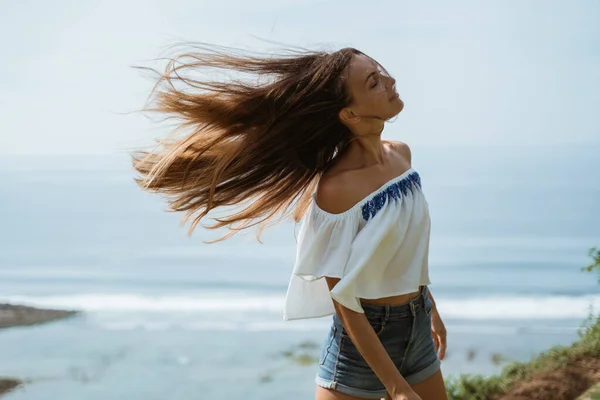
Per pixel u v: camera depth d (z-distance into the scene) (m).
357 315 2.96
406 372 3.20
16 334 17.67
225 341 16.48
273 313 20.41
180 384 12.94
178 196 3.35
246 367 13.94
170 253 28.95
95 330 18.16
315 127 3.09
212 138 3.25
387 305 3.09
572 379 5.49
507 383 5.64
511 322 17.69
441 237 29.94
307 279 3.09
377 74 3.03
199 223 3.37
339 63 3.03
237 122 3.19
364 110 3.01
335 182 3.01
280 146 3.13
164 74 3.25
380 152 3.11
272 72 3.14
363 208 2.98
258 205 3.28
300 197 3.35
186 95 3.21
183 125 3.29
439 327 3.48
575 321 17.58
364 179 3.02
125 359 15.05
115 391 12.70
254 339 16.56
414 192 3.13
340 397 3.18
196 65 3.22
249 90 3.15
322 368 3.25
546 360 5.87
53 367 14.42
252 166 3.18
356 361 3.13
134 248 30.94
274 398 11.78
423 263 3.17
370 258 2.93
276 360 14.41
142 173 3.47
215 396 12.09
